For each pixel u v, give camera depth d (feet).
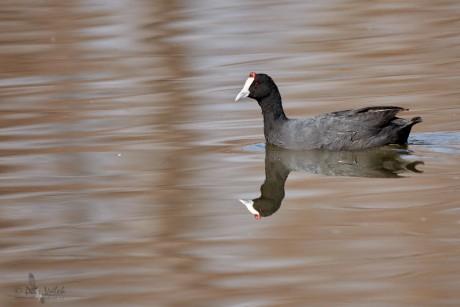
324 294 34.68
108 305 34.55
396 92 65.87
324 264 37.45
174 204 45.88
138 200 46.62
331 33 83.51
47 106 65.98
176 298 34.99
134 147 55.98
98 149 55.72
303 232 41.22
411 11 89.86
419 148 53.52
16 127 60.90
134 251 39.91
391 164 51.42
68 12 94.32
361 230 41.04
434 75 69.87
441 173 48.73
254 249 39.50
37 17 92.07
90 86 71.10
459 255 37.65
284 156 54.08
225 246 40.01
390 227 41.22
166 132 59.16
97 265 38.52
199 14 91.66
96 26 88.17
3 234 42.32
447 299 33.81
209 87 69.67
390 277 35.86
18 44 83.61
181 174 50.67
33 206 46.03
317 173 50.72
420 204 44.04
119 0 97.35
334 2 95.14
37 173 51.31
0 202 46.62
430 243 39.06
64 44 83.10
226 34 83.97
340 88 67.67
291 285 35.60
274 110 56.39
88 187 48.80
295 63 74.84
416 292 34.45
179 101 66.33
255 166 52.08
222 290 35.45
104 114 63.46
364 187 47.39
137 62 77.00
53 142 57.36
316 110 62.80
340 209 44.09
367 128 53.78
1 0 98.12
